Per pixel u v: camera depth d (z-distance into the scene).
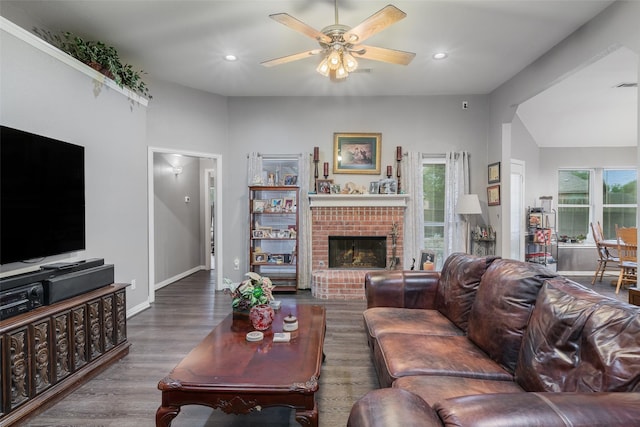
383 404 0.92
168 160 5.56
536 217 5.55
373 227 4.89
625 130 5.70
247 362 1.71
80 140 2.97
